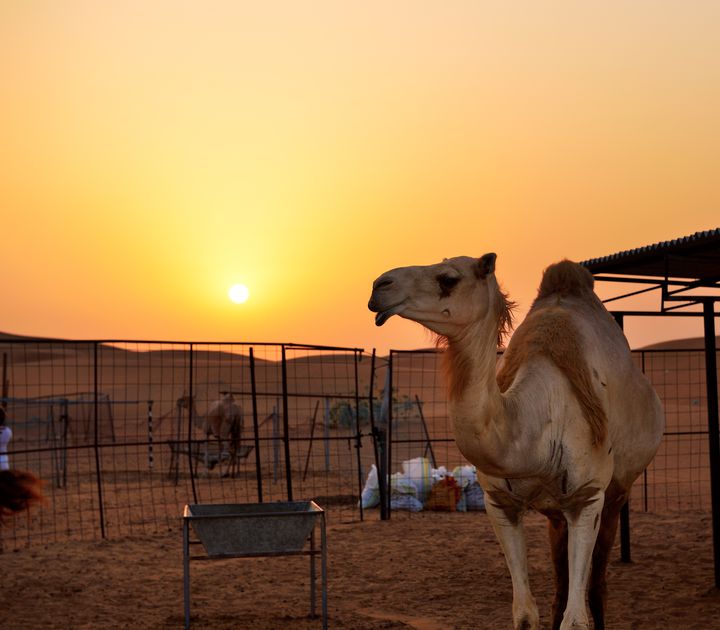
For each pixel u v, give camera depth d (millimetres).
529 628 4934
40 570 8383
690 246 6152
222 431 16391
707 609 6566
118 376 65000
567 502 4984
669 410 31297
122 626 6332
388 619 6496
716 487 7148
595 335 5488
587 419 4930
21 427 26547
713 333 7164
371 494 12359
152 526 11266
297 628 6227
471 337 4355
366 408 28375
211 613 6707
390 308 4242
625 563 8391
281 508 6406
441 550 9195
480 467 4652
